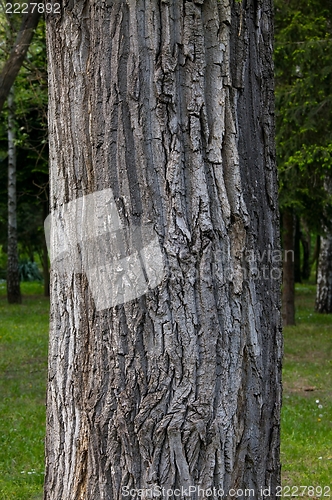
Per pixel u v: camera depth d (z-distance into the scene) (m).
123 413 2.50
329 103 11.48
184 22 2.49
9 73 8.84
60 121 2.72
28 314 18.33
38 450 6.14
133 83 2.49
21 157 20.50
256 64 2.66
